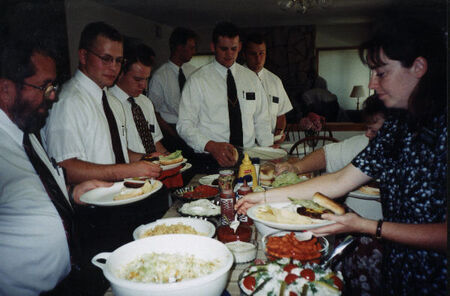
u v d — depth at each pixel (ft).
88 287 4.61
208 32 26.16
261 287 2.79
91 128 5.93
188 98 9.04
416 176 3.13
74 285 4.51
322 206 3.82
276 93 12.04
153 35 22.04
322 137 10.14
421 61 2.79
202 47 26.50
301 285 2.74
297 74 26.99
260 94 9.71
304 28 26.27
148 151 8.34
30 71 3.81
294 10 19.84
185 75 13.91
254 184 5.35
